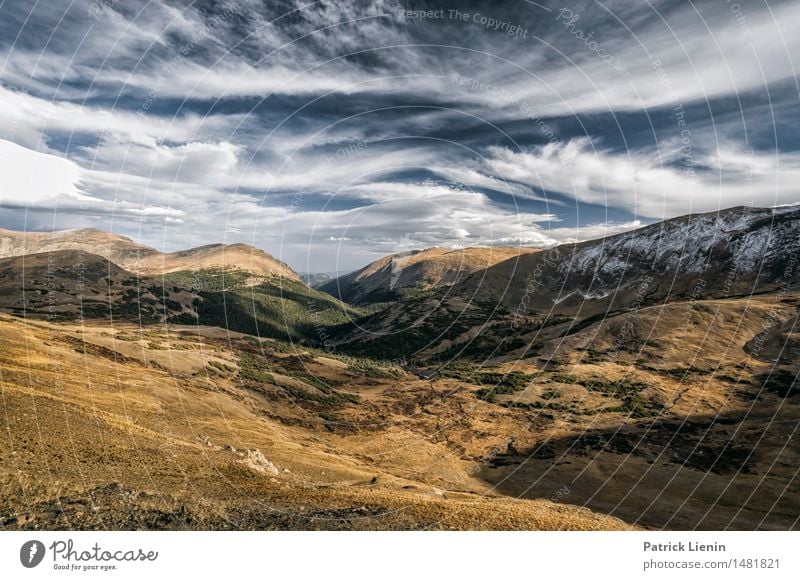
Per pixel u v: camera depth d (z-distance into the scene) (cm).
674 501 4753
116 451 2448
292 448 4466
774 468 5541
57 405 2877
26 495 1784
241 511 2008
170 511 1903
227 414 5334
